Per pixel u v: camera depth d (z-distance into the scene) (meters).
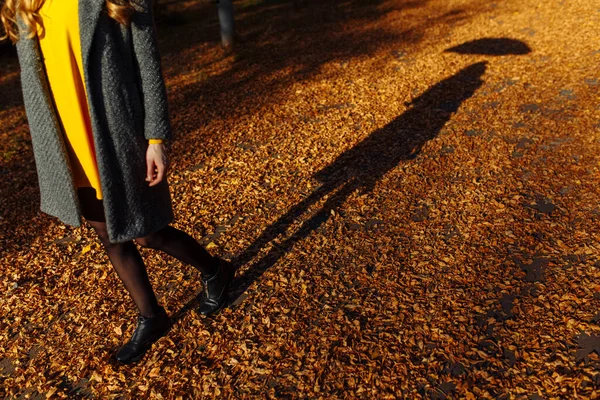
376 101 5.57
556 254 2.83
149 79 2.00
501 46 7.06
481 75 5.98
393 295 2.69
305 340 2.47
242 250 3.23
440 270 2.83
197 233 3.51
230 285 2.80
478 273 2.77
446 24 8.98
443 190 3.62
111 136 1.99
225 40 9.10
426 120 4.88
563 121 4.46
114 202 2.04
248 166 4.43
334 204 3.60
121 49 1.97
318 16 11.24
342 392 2.18
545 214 3.20
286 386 2.24
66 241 3.70
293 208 3.64
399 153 4.26
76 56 1.92
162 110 2.03
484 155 4.04
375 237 3.20
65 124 2.00
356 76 6.58
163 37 11.14
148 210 2.14
